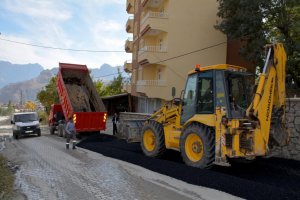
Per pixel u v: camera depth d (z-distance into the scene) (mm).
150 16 30781
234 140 10352
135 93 37125
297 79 26812
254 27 25219
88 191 8984
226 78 11094
